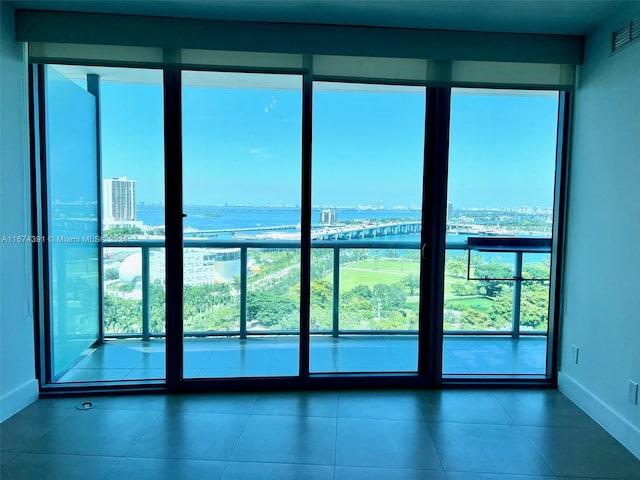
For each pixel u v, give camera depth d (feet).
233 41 7.89
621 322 7.00
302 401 8.36
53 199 8.88
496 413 7.90
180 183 8.57
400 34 8.02
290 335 9.20
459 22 7.74
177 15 7.70
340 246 9.08
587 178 8.04
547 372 9.32
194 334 9.05
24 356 7.98
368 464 6.27
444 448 6.72
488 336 10.20
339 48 8.00
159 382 8.85
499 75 8.32
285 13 7.54
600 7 7.03
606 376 7.38
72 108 9.04
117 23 7.71
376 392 8.80
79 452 6.52
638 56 6.64
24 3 7.33
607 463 6.35
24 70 7.83
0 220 7.30
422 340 9.26
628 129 6.88
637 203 6.66
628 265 6.84
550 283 9.19
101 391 8.56
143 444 6.76
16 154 7.70
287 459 6.39
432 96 8.76
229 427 7.32
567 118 8.66
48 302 8.73
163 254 9.27
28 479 5.85
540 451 6.66
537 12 7.27
